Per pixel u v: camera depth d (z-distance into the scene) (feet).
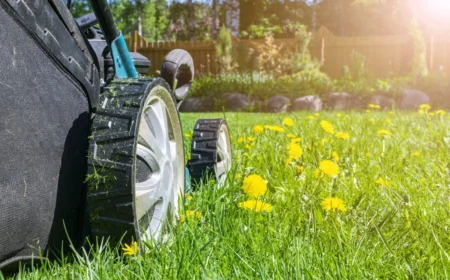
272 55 67.82
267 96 50.80
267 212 7.30
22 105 5.22
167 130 6.91
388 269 5.78
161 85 6.59
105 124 5.78
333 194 8.21
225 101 50.34
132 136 5.67
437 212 7.70
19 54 5.24
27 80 5.32
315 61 64.28
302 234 6.57
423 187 9.12
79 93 6.24
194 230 6.40
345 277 5.25
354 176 9.70
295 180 8.87
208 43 69.97
